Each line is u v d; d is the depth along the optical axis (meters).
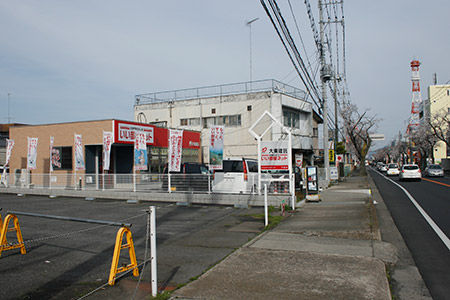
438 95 64.31
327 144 23.62
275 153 13.38
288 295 4.86
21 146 23.73
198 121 32.06
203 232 9.45
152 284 4.91
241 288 5.13
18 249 7.70
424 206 13.84
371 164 161.12
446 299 4.93
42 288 5.36
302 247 7.48
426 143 55.56
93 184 18.20
